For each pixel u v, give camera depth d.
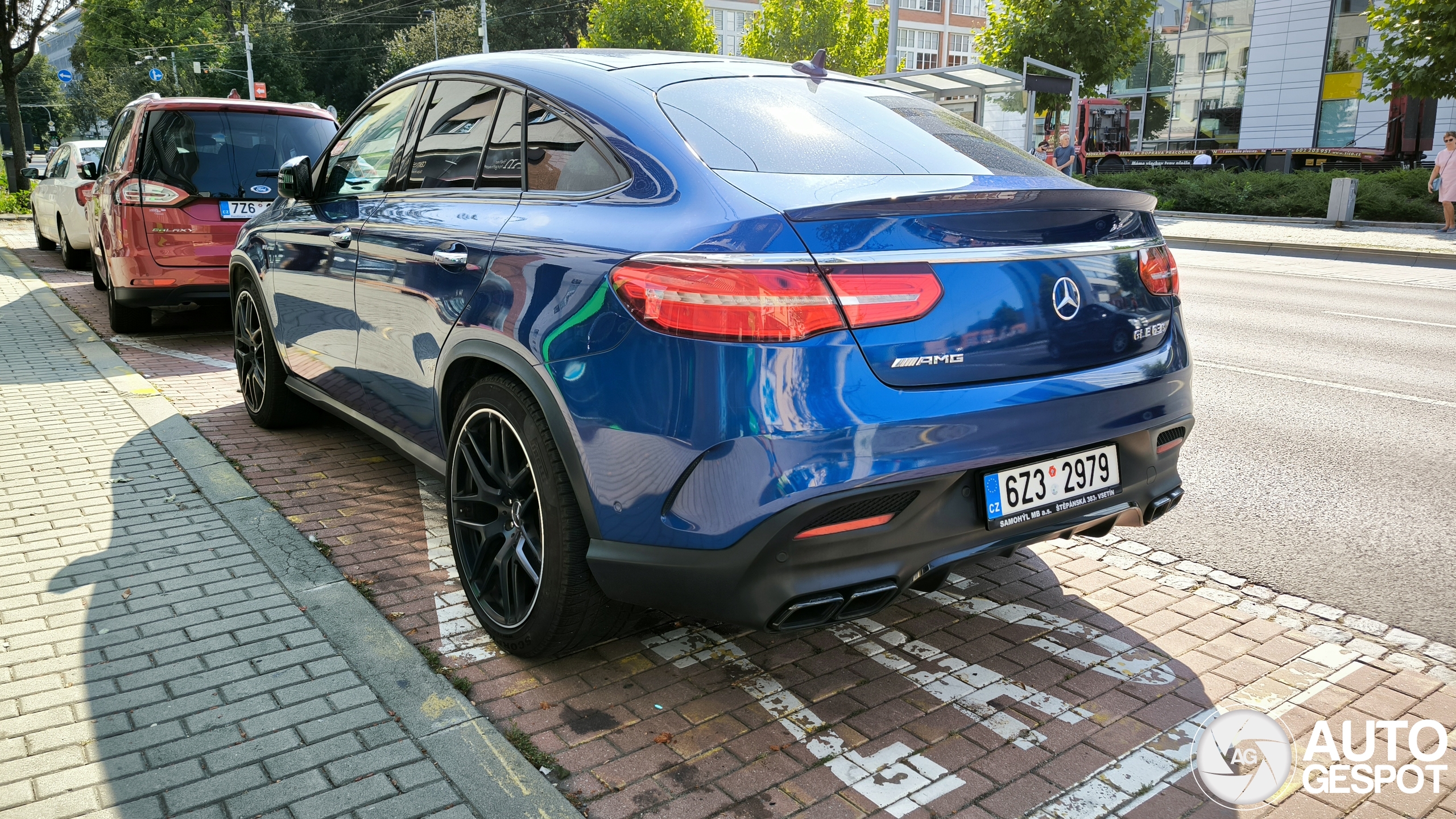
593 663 2.94
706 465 2.31
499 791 2.30
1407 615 3.32
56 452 4.80
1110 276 2.75
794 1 44.41
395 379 3.62
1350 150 27.05
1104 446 2.74
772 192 2.43
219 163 7.33
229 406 5.83
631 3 45.25
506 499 2.93
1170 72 35.44
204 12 64.25
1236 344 8.29
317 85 70.62
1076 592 3.50
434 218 3.35
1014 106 23.84
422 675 2.81
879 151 2.87
